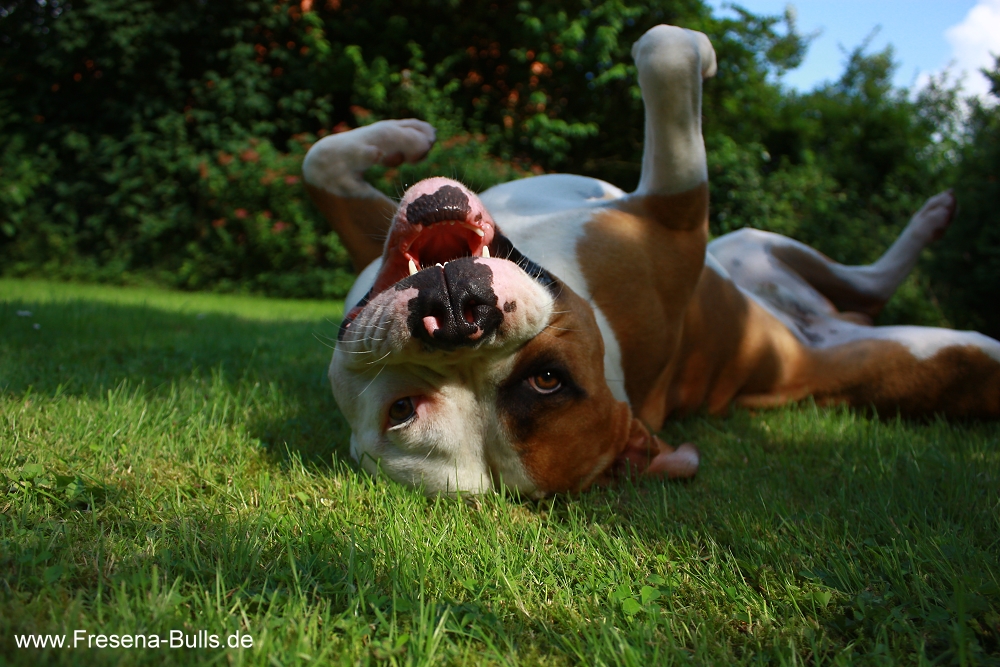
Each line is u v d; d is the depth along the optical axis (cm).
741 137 304
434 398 47
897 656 33
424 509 48
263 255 227
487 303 42
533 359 46
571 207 63
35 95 255
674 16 271
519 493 49
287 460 54
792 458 60
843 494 50
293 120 250
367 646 32
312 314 157
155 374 76
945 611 35
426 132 73
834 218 214
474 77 263
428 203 45
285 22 252
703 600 38
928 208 92
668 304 61
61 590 34
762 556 41
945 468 55
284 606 34
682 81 58
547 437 47
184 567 36
